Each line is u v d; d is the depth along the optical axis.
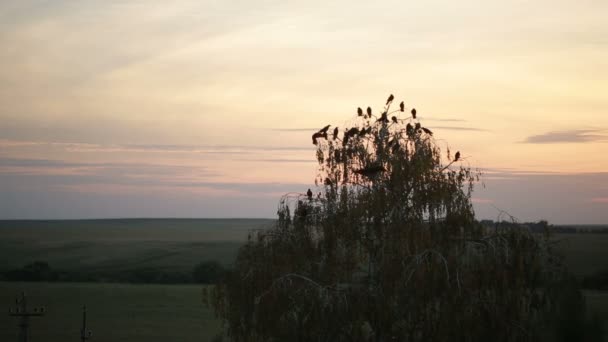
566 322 9.67
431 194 23.03
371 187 23.94
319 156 24.39
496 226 23.12
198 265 112.25
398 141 24.31
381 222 23.39
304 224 24.52
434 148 23.84
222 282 24.47
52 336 53.84
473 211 23.19
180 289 85.88
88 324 60.28
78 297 77.94
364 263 23.41
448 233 22.86
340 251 23.44
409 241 22.02
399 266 21.78
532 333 19.66
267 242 24.73
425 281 21.02
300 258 23.83
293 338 21.77
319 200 24.80
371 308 21.42
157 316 65.31
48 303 73.31
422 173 23.16
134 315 65.75
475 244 22.67
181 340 52.41
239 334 23.84
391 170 23.72
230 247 155.25
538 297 20.42
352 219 23.31
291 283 22.83
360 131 24.45
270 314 22.30
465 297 21.17
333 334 21.77
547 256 21.64
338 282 23.09
